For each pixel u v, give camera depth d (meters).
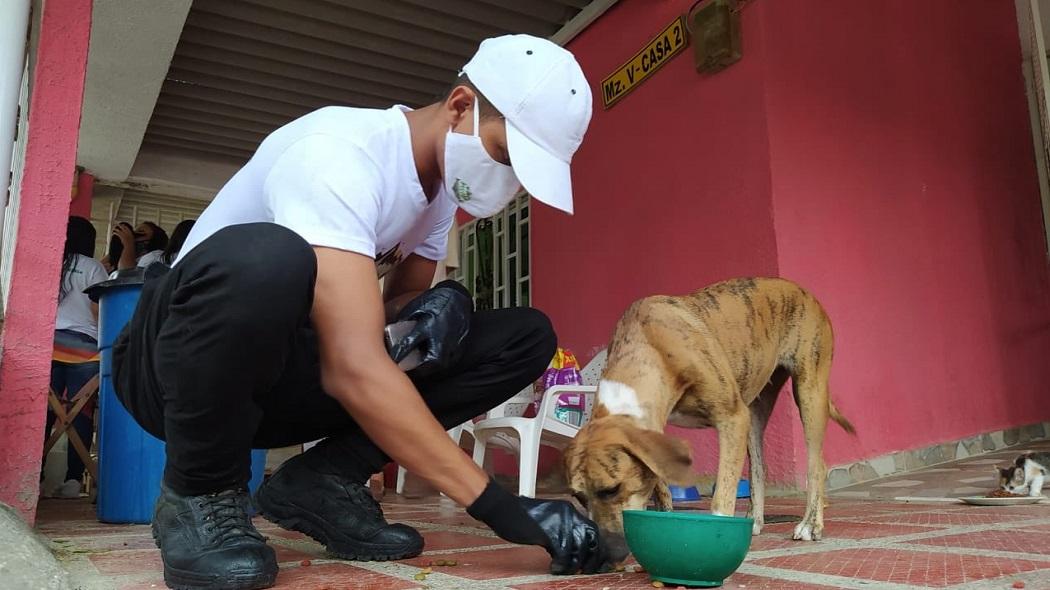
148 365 1.45
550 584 1.39
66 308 4.07
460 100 1.55
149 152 7.62
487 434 3.89
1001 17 5.66
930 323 4.73
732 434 2.29
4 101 1.80
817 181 4.32
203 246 1.29
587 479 1.91
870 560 1.67
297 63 5.82
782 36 4.32
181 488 1.42
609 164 5.27
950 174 5.07
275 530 2.54
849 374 4.27
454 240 5.28
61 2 2.35
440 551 1.91
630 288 5.00
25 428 2.17
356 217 1.43
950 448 4.65
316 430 1.82
